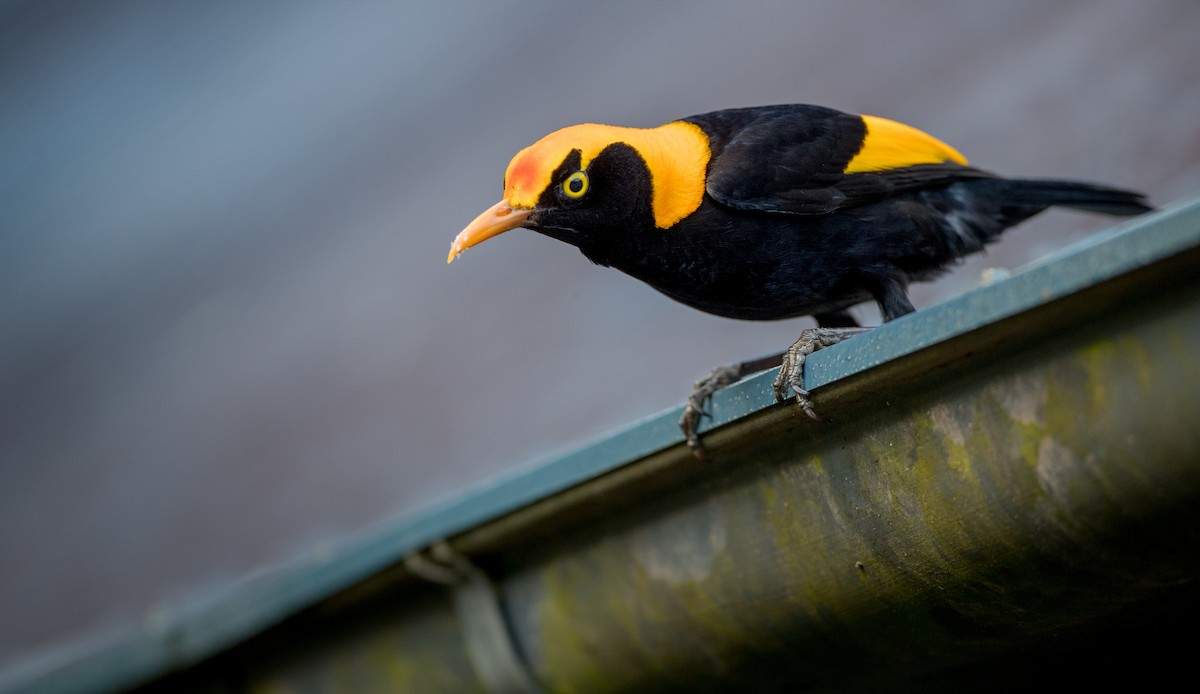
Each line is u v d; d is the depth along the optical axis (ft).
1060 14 42.27
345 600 31.81
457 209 56.13
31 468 64.54
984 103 40.32
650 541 25.94
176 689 36.68
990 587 20.92
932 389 20.57
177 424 58.65
